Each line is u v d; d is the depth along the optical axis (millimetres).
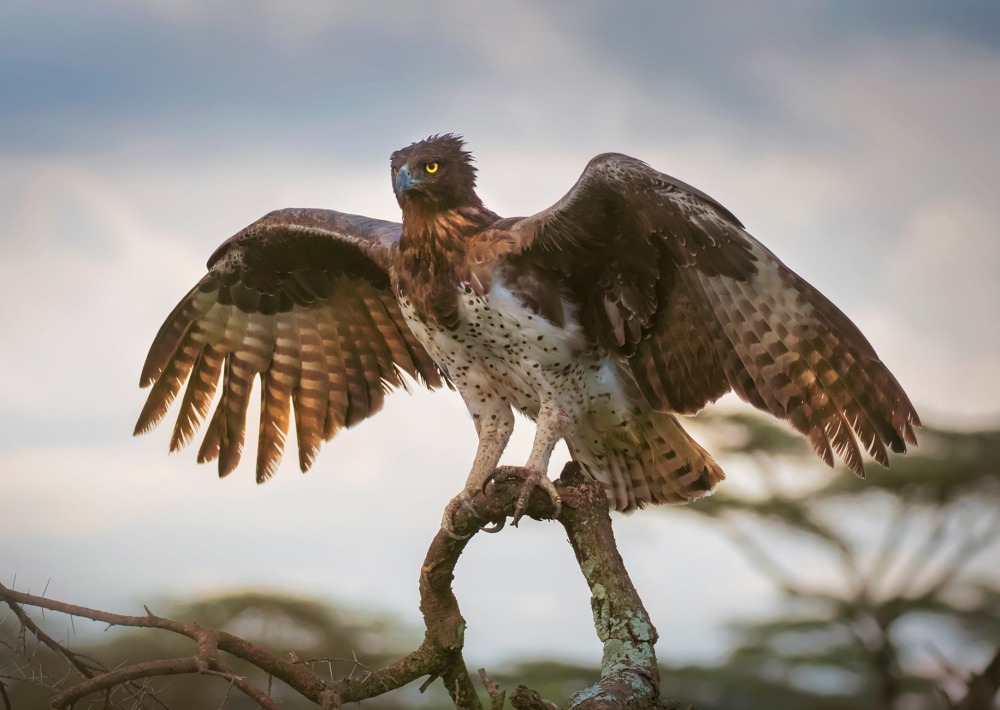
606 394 10953
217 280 12336
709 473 11109
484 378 11312
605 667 7926
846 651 33969
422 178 10922
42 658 8359
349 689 8234
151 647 28266
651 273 10266
